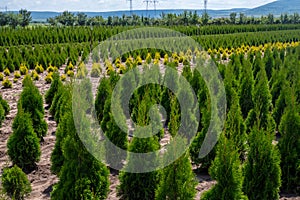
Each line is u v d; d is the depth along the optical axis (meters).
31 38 40.41
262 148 6.58
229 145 5.61
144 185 6.73
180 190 5.45
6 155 9.77
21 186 6.79
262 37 43.31
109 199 7.31
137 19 80.19
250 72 13.09
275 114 11.62
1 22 73.38
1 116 12.05
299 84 11.89
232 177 5.49
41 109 10.52
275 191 6.64
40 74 24.22
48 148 10.27
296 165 7.61
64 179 6.26
